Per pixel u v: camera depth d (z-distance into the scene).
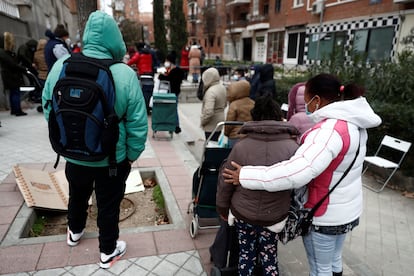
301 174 1.57
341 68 6.79
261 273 2.26
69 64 1.99
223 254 2.27
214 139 4.69
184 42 30.36
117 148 2.17
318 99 1.83
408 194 4.39
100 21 2.04
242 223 1.98
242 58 35.09
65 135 2.00
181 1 29.78
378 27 14.72
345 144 1.64
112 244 2.42
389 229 3.55
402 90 5.44
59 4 21.17
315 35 19.88
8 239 2.68
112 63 2.05
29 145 5.29
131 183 4.07
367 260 3.00
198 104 11.90
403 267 2.91
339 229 1.78
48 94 2.14
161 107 5.96
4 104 8.25
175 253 2.65
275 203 1.82
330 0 18.14
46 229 3.15
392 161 4.90
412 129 4.62
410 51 6.03
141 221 3.39
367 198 4.30
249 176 1.70
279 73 11.95
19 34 10.62
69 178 2.29
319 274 1.92
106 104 1.95
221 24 39.97
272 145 1.79
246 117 3.73
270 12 27.88
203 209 2.83
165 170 4.41
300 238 3.02
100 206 2.32
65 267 2.41
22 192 3.23
